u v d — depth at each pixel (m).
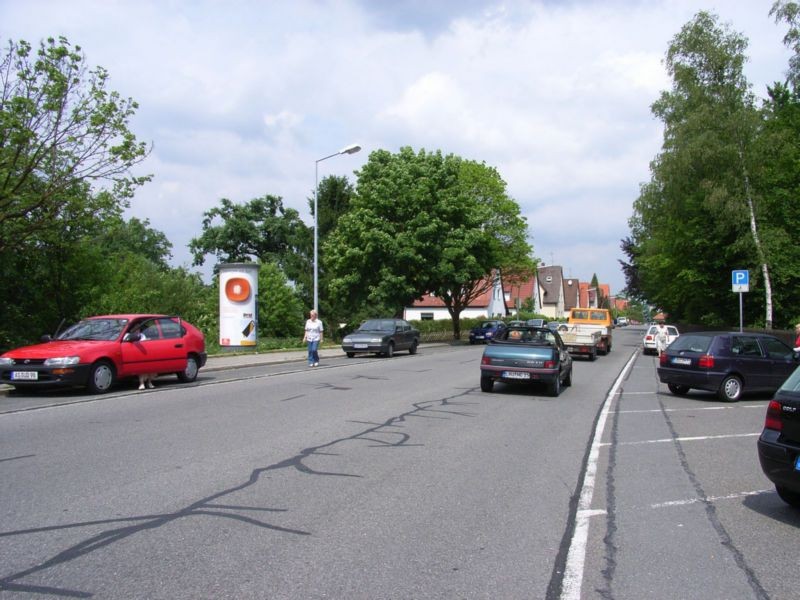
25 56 15.41
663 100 32.28
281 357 23.27
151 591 3.66
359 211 34.53
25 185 16.45
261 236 58.34
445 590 3.78
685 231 33.34
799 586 3.96
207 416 9.73
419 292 35.88
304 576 3.92
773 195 30.55
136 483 5.89
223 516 5.03
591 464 7.27
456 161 37.12
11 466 6.46
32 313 19.50
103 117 16.09
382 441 8.14
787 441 5.45
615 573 4.11
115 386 13.64
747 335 13.83
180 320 14.55
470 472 6.69
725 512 5.52
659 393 14.78
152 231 61.44
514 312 83.12
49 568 3.96
